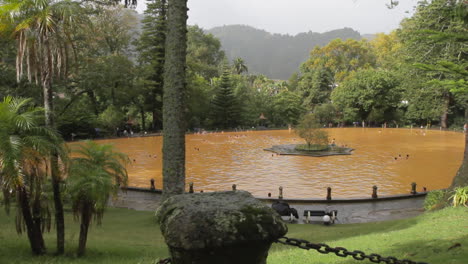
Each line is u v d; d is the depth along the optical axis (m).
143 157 31.94
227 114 63.81
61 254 8.61
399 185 21.59
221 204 1.77
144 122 55.59
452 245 6.97
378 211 16.31
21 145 7.23
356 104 68.44
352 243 8.62
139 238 11.14
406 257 6.68
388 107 66.69
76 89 42.59
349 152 35.00
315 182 22.50
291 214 14.75
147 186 21.23
